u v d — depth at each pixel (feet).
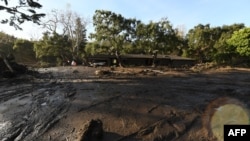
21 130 31.55
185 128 30.73
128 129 30.89
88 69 119.14
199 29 200.23
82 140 26.16
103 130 30.53
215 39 208.03
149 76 86.74
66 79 78.95
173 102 43.09
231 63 160.45
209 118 33.71
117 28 146.10
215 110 37.35
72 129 31.12
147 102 43.27
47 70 118.11
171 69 125.29
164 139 28.12
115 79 76.89
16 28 79.61
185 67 150.71
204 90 55.31
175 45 165.89
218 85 64.03
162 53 183.83
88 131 27.48
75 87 61.46
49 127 32.24
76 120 34.37
